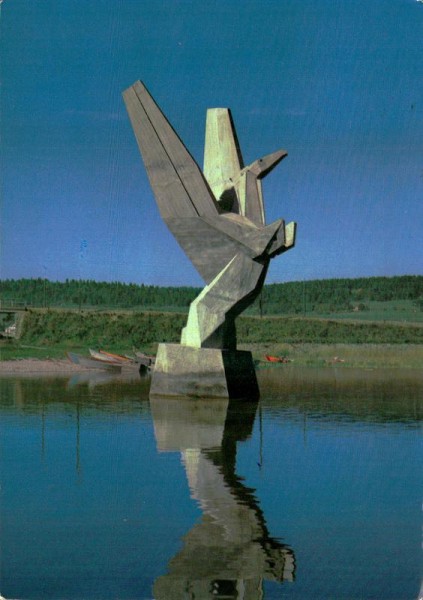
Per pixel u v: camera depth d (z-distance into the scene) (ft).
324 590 28.55
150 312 170.91
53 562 30.89
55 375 102.73
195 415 63.41
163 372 74.02
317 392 81.15
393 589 28.40
